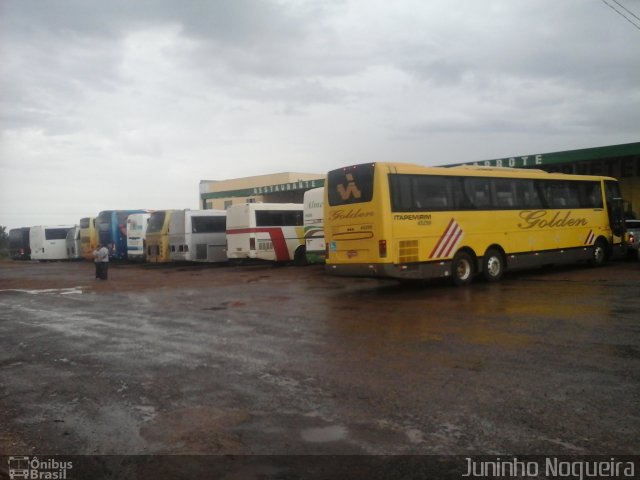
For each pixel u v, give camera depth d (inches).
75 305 535.5
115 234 1293.1
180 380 245.3
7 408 216.7
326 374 243.8
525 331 315.6
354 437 171.3
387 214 494.9
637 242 776.3
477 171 572.4
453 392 210.7
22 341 357.1
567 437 165.2
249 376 246.1
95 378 255.9
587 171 1036.5
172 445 171.6
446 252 535.8
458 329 330.6
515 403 195.6
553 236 644.1
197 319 416.5
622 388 208.5
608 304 395.9
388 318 382.0
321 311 429.7
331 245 545.0
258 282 701.3
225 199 2049.7
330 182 545.3
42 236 1619.1
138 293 623.8
